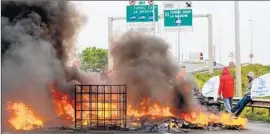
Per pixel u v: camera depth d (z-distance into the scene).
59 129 16.81
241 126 18.20
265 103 22.72
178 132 16.61
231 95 22.39
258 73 43.00
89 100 17.48
